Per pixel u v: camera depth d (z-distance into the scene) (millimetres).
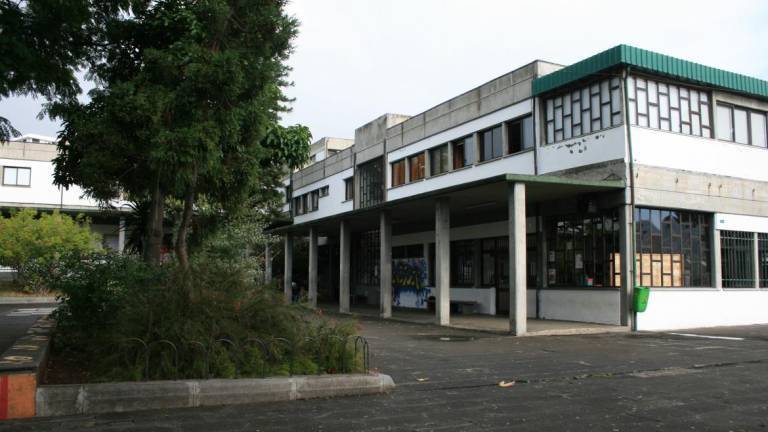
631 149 16688
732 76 18828
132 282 8594
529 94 20141
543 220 19469
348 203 34469
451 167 24547
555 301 18906
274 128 20172
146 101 8227
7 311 18062
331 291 36312
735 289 18703
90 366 7855
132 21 9273
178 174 8453
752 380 8883
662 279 17297
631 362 10586
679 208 17578
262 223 24719
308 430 6012
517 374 9344
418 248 27406
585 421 6461
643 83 17344
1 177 36406
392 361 10711
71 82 8656
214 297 8047
